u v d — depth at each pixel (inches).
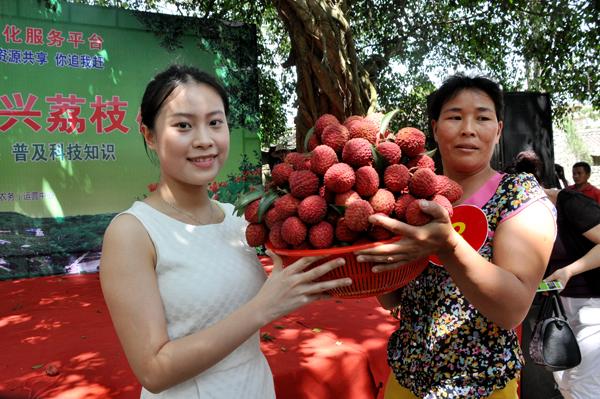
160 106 55.1
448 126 64.0
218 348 47.8
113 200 257.3
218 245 57.9
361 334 129.3
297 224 49.4
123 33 257.4
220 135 56.6
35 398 97.0
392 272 51.8
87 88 250.7
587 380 93.9
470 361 61.0
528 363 114.5
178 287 53.8
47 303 179.6
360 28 334.3
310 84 237.0
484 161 64.1
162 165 57.1
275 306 48.8
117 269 51.5
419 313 66.2
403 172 50.4
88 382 103.1
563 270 89.0
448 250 50.4
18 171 238.4
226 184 284.8
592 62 308.5
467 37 329.7
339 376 111.2
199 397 54.3
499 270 53.0
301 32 231.6
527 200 59.4
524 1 299.0
